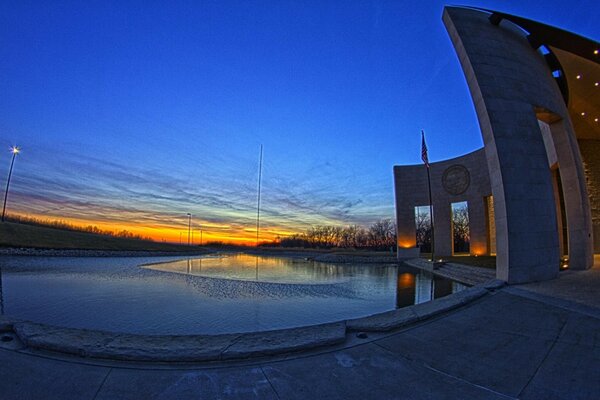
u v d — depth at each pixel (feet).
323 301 37.60
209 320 27.73
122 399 10.05
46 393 10.23
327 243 302.86
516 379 12.01
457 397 10.65
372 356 14.01
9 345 13.76
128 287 47.29
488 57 37.96
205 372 12.05
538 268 32.86
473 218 96.17
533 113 37.19
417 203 107.76
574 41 43.47
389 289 47.29
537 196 34.47
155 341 14.23
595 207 69.15
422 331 17.49
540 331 17.11
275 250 277.85
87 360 12.67
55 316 28.66
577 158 44.91
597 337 15.72
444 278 60.54
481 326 18.29
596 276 34.35
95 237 167.02
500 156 34.24
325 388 11.10
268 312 31.30
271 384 11.27
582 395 10.78
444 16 42.01
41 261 89.51
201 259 143.74
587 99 58.08
